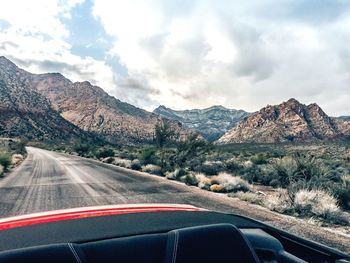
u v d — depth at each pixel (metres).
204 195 15.45
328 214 11.01
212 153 44.28
